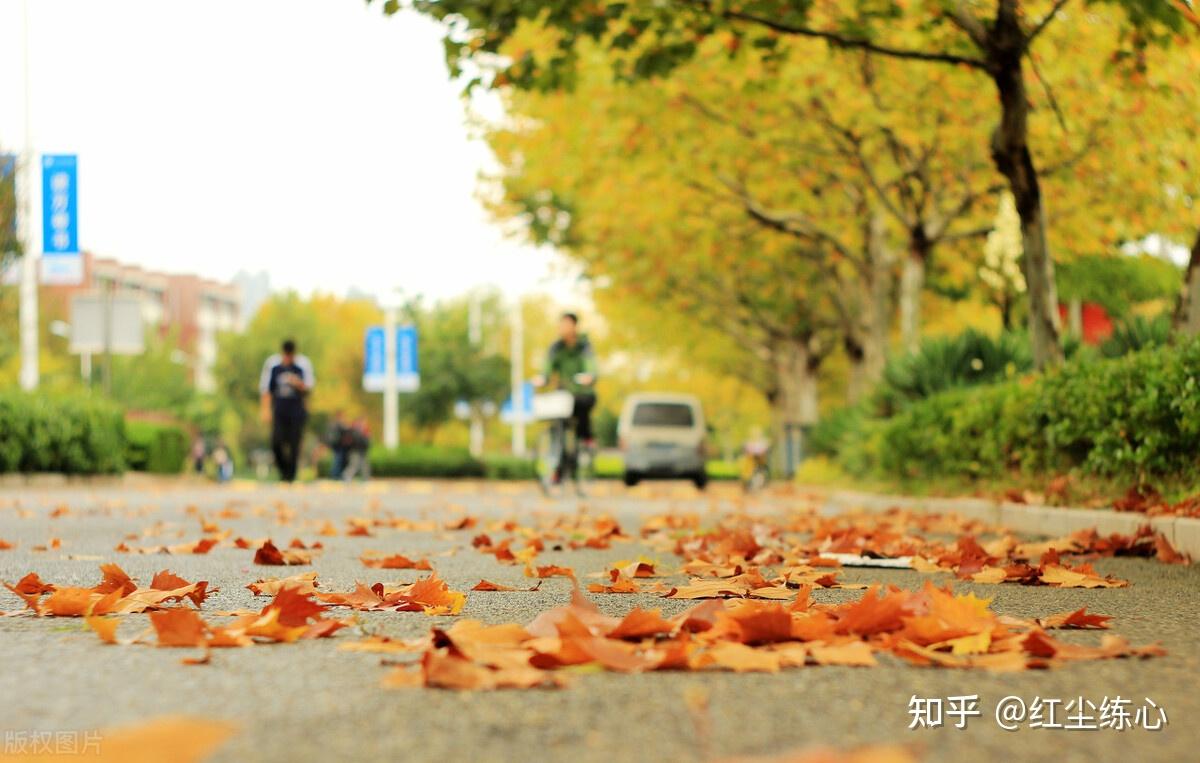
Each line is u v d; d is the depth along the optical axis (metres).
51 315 67.44
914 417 17.56
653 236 28.36
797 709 3.44
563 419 21.20
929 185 22.52
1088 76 17.16
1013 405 13.62
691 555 8.52
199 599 5.70
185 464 37.62
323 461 42.56
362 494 23.06
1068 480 12.13
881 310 25.47
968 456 15.25
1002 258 22.08
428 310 65.06
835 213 25.83
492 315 66.12
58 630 4.95
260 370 83.38
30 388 28.64
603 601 5.99
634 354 74.56
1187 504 9.55
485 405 66.06
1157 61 15.27
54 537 10.34
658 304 37.62
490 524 13.12
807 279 33.50
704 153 22.70
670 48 12.70
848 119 19.92
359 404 70.31
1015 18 13.13
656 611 4.38
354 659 4.21
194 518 13.73
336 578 7.18
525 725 3.21
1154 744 3.12
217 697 3.58
